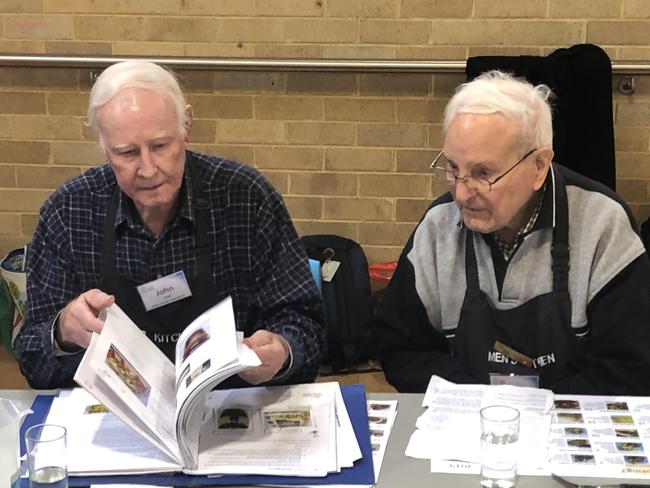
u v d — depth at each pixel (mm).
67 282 1757
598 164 2904
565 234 1733
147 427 1336
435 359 1847
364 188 3281
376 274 3236
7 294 3279
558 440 1411
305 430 1430
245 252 1773
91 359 1364
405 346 1898
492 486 1285
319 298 1787
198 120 3256
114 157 1553
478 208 1644
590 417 1486
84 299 1546
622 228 1740
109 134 1535
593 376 1718
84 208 1742
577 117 2891
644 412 1497
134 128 1519
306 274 1790
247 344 1518
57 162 3357
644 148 3150
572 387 1704
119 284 1721
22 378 3158
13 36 3211
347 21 3098
